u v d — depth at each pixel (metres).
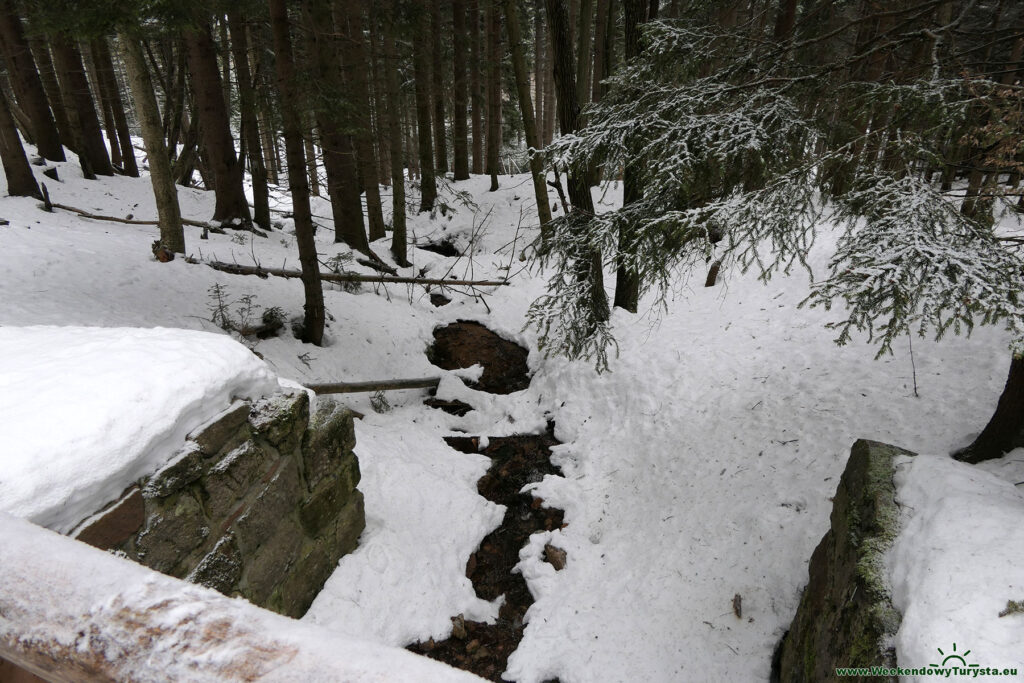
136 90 7.02
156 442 2.08
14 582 0.85
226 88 13.97
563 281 5.96
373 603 3.51
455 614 3.83
